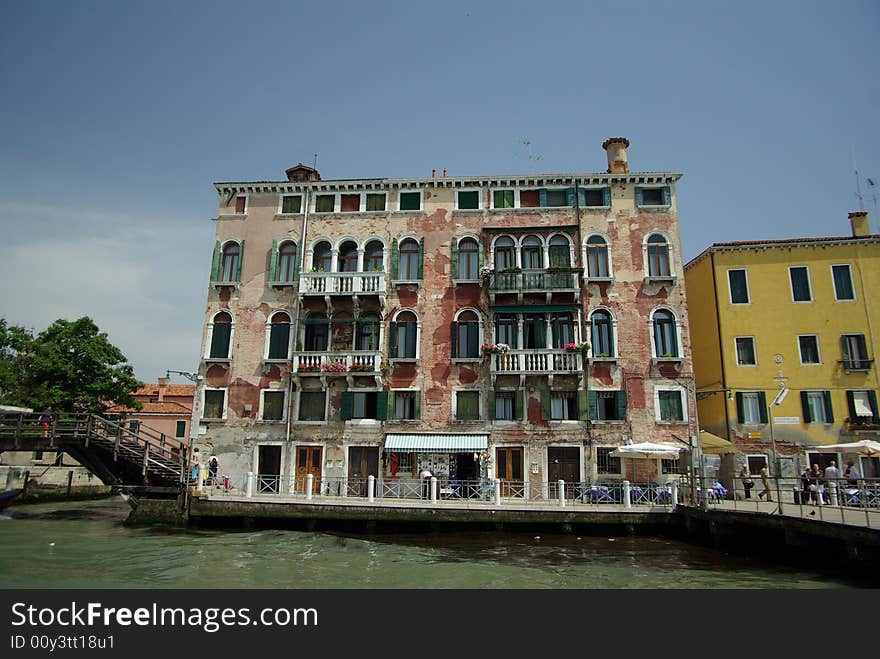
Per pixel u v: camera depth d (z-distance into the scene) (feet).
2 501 88.07
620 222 87.40
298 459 84.38
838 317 86.22
